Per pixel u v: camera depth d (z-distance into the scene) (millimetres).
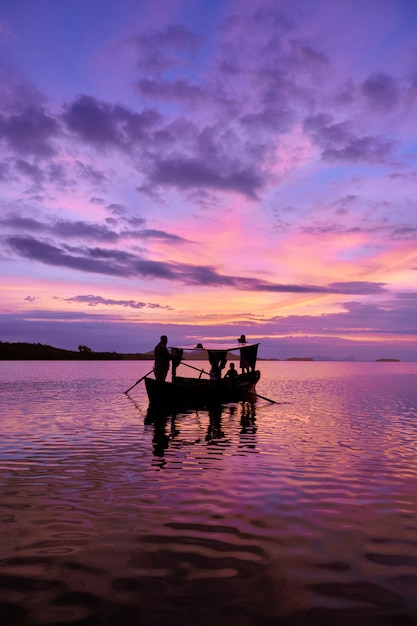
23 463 9398
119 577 4465
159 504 6766
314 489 7633
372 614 3844
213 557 4934
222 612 3861
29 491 7391
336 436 13055
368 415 18188
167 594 4145
